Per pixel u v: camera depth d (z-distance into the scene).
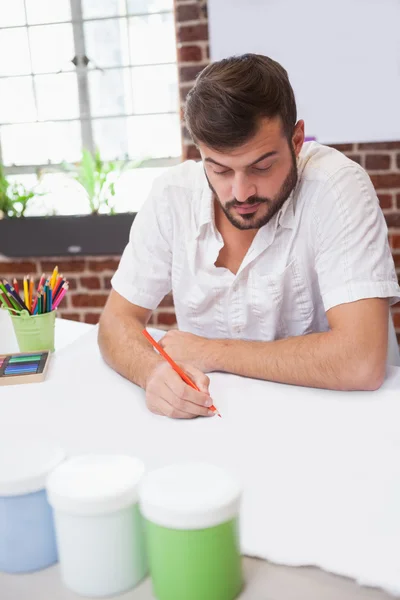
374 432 0.90
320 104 2.59
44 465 0.63
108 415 1.02
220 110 0.99
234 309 1.36
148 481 0.58
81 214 2.96
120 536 0.59
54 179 3.13
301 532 0.68
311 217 1.22
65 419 1.01
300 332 1.37
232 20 2.56
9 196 3.18
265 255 1.29
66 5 3.05
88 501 0.57
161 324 2.97
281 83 1.03
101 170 2.98
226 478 0.58
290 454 0.85
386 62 2.50
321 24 2.51
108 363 1.24
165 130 3.11
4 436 0.95
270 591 0.60
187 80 2.66
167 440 0.91
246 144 1.01
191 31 2.61
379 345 1.09
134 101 3.11
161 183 1.37
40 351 1.33
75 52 3.09
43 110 3.18
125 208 3.15
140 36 3.03
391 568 0.62
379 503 0.73
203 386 1.05
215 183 1.10
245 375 1.14
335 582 0.61
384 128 2.56
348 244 1.16
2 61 3.15
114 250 2.90
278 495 0.75
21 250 2.95
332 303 1.15
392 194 2.62
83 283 2.99
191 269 1.35
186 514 0.53
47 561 0.64
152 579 0.59
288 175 1.10
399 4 2.44
